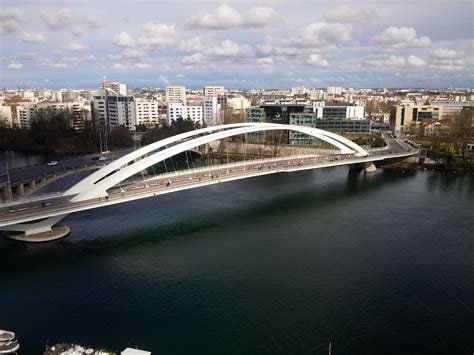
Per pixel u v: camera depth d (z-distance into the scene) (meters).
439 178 182.38
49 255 96.00
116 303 75.44
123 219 122.44
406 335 66.88
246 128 151.12
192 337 65.50
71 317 70.81
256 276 86.00
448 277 86.06
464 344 65.06
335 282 83.50
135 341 64.44
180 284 82.56
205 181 127.94
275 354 61.72
